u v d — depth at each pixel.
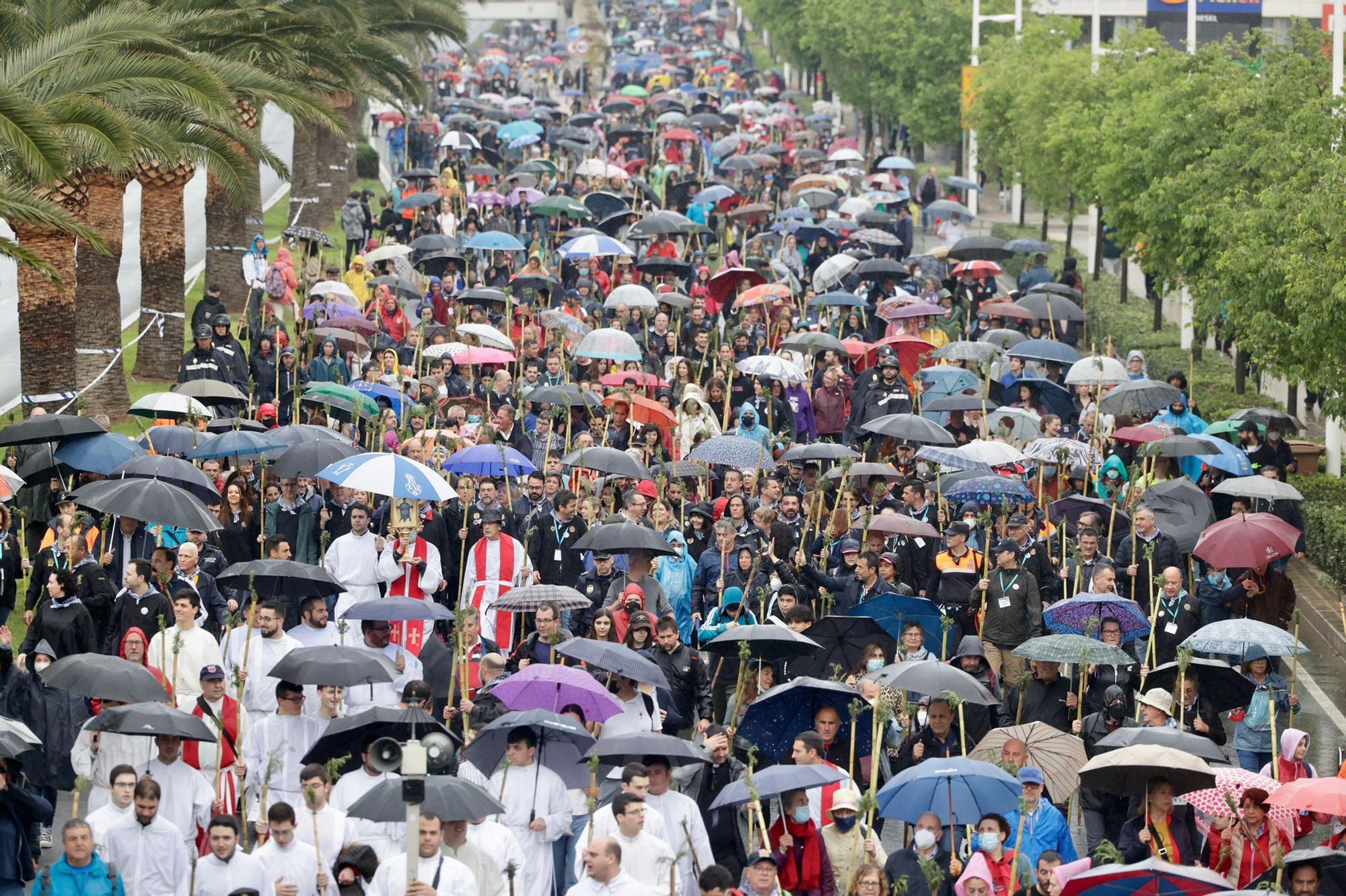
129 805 47.84
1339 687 79.06
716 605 71.38
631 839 46.78
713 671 67.06
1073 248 189.88
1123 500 82.50
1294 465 98.81
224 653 58.50
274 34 114.31
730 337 103.75
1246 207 105.75
